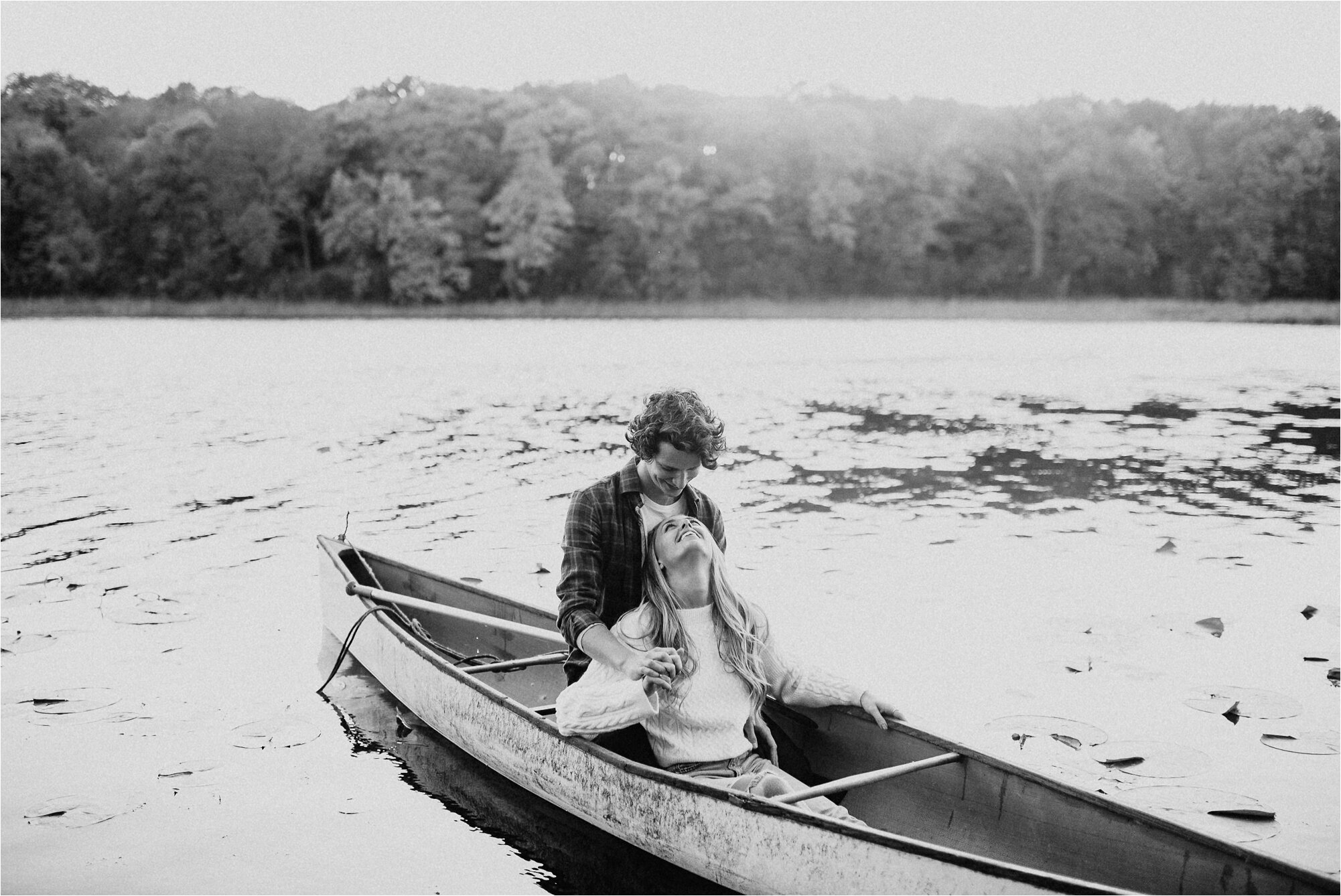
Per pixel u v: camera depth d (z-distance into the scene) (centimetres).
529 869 328
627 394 1550
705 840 312
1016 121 5966
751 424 1254
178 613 568
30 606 577
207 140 5288
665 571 332
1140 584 607
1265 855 263
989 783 325
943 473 947
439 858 333
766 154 5678
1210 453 1057
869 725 361
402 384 1703
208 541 712
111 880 318
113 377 1811
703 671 333
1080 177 5700
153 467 973
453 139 5350
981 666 481
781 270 5512
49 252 5066
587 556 337
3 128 5188
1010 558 664
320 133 5388
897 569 641
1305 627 532
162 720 435
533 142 5178
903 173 5850
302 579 629
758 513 789
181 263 5219
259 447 1083
